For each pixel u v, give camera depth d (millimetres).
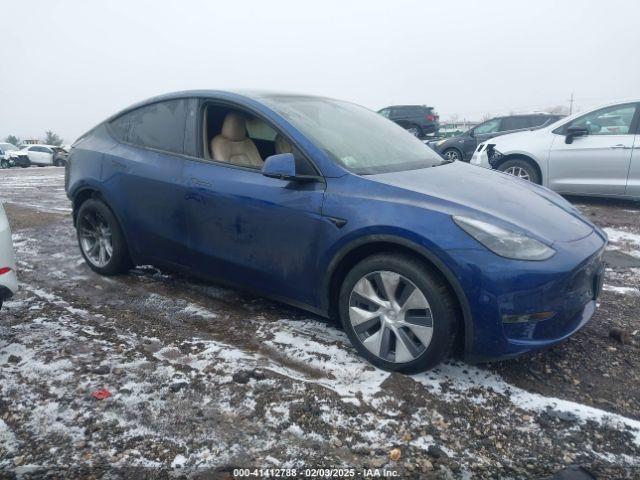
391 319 2799
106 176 4121
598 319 3607
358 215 2812
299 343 3174
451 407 2553
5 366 2873
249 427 2387
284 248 3137
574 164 7375
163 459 2182
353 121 3797
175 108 3871
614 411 2559
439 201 2742
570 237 2791
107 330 3354
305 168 3102
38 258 5047
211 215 3453
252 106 3445
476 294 2516
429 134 21500
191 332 3336
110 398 2582
